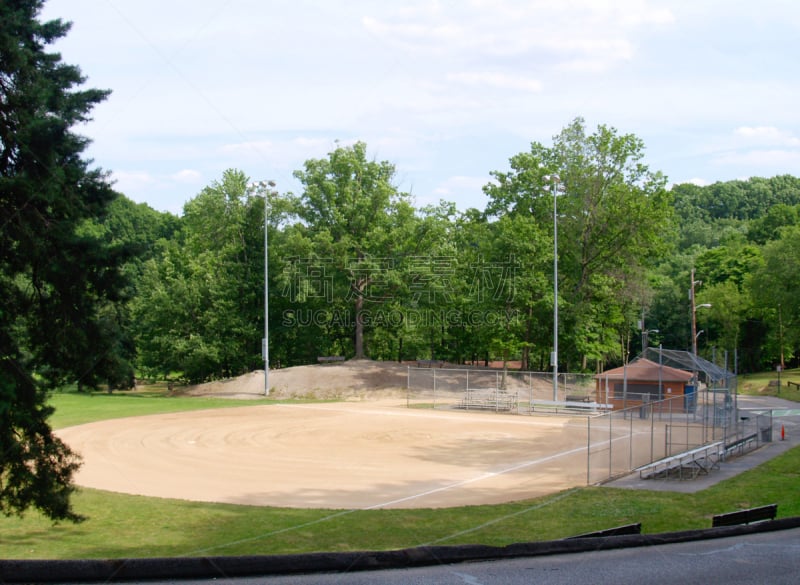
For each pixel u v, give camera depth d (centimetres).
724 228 14838
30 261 1526
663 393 4166
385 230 5650
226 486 2050
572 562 940
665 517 1503
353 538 1309
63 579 793
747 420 2992
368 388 5244
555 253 4416
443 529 1404
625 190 5319
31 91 1498
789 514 1430
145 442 2916
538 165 5747
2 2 1527
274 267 6109
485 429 3400
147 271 6331
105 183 1656
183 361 5719
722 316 7906
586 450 2712
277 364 6756
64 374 1623
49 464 1455
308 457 2583
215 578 829
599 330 5650
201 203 6188
